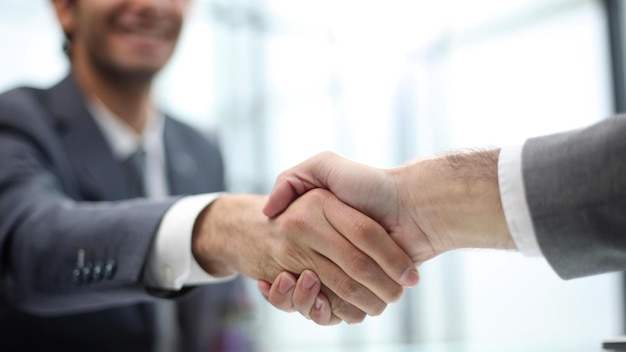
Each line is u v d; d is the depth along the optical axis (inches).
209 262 40.9
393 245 35.2
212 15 166.6
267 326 153.5
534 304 161.8
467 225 33.1
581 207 27.4
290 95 172.9
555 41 159.9
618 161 26.8
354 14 177.5
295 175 37.7
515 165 29.6
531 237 29.0
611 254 27.4
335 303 37.8
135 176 55.4
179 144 62.3
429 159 35.6
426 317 172.2
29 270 41.9
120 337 50.0
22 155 47.0
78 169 51.7
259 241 38.5
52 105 53.8
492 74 167.8
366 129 175.9
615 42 157.9
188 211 40.6
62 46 60.3
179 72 156.1
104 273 39.8
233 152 164.4
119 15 53.5
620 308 151.8
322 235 36.2
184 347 56.1
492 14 169.5
